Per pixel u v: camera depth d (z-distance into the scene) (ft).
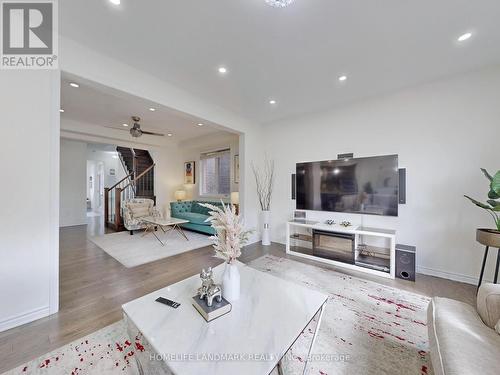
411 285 8.11
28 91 5.82
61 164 19.57
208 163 21.20
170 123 16.15
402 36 6.39
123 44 6.84
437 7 5.32
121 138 18.22
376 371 4.36
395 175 9.45
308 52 7.20
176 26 6.06
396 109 9.93
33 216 5.91
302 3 5.24
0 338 5.23
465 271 8.39
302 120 13.15
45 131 6.08
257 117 13.71
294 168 13.51
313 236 11.01
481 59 7.49
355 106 11.14
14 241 5.65
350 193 10.66
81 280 8.54
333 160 11.16
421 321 5.96
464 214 8.43
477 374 2.84
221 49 7.09
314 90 9.95
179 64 7.94
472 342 3.42
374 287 7.95
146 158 25.36
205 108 11.06
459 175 8.54
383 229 9.89
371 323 5.87
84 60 6.88
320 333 5.48
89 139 17.43
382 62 7.73
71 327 5.67
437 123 8.96
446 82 8.77
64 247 13.03
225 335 3.56
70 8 5.45
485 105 8.04
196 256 11.46
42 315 6.06
